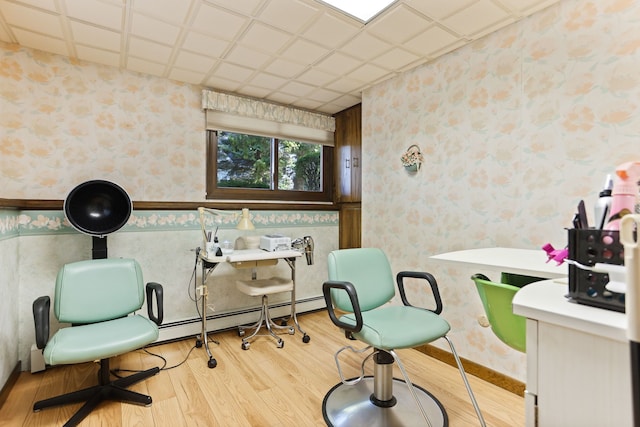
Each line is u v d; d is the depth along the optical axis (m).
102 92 2.34
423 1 1.64
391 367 1.72
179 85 2.64
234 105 2.83
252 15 1.76
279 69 2.44
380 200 2.76
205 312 2.44
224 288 2.86
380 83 2.72
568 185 1.66
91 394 1.73
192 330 2.66
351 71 2.49
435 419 1.59
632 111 1.45
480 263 1.17
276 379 2.00
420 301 2.43
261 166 3.18
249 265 2.57
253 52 2.17
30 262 2.08
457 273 2.18
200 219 2.60
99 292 1.87
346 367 2.17
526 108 1.81
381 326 1.47
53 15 1.74
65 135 2.21
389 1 1.64
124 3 1.65
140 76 2.48
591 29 1.56
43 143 2.14
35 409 1.64
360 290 1.77
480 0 1.64
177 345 2.51
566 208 1.67
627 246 0.49
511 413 1.66
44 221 2.13
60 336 1.60
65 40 2.01
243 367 2.16
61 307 1.76
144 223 2.47
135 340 1.62
